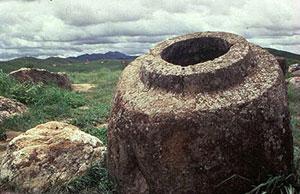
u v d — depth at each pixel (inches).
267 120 105.3
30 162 138.1
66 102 289.4
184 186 105.3
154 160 107.0
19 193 134.1
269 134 105.7
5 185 137.0
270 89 107.3
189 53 131.5
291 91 275.4
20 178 136.6
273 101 106.7
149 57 125.3
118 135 115.6
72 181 131.7
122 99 118.3
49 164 137.6
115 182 119.8
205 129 103.3
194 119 103.7
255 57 117.5
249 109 103.9
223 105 103.9
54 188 132.6
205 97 106.6
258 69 113.4
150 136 107.0
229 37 125.3
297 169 116.1
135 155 112.3
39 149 140.5
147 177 110.0
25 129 218.5
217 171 103.8
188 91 108.7
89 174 132.3
